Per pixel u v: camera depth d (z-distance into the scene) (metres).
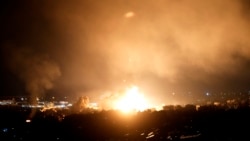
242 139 51.44
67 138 56.38
